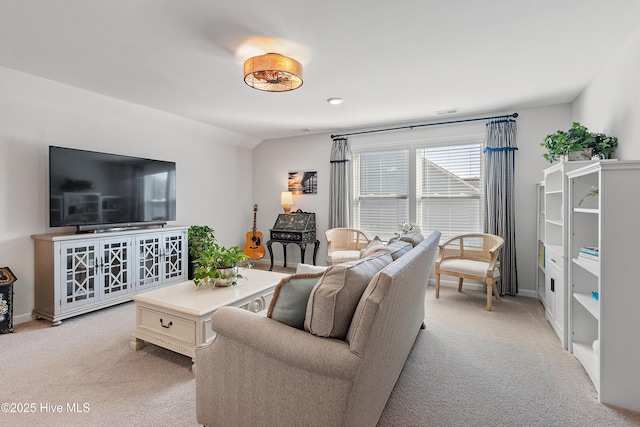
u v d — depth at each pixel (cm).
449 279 438
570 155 253
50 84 302
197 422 159
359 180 498
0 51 240
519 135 388
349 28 210
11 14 192
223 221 534
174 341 222
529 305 354
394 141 465
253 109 390
